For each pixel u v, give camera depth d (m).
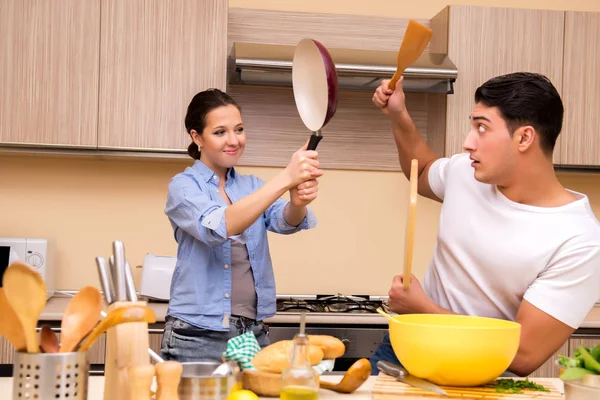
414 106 3.44
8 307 1.04
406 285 1.55
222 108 2.07
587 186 3.53
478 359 1.25
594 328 2.92
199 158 2.31
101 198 3.29
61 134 2.96
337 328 2.84
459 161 1.83
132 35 2.98
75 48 2.96
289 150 3.37
